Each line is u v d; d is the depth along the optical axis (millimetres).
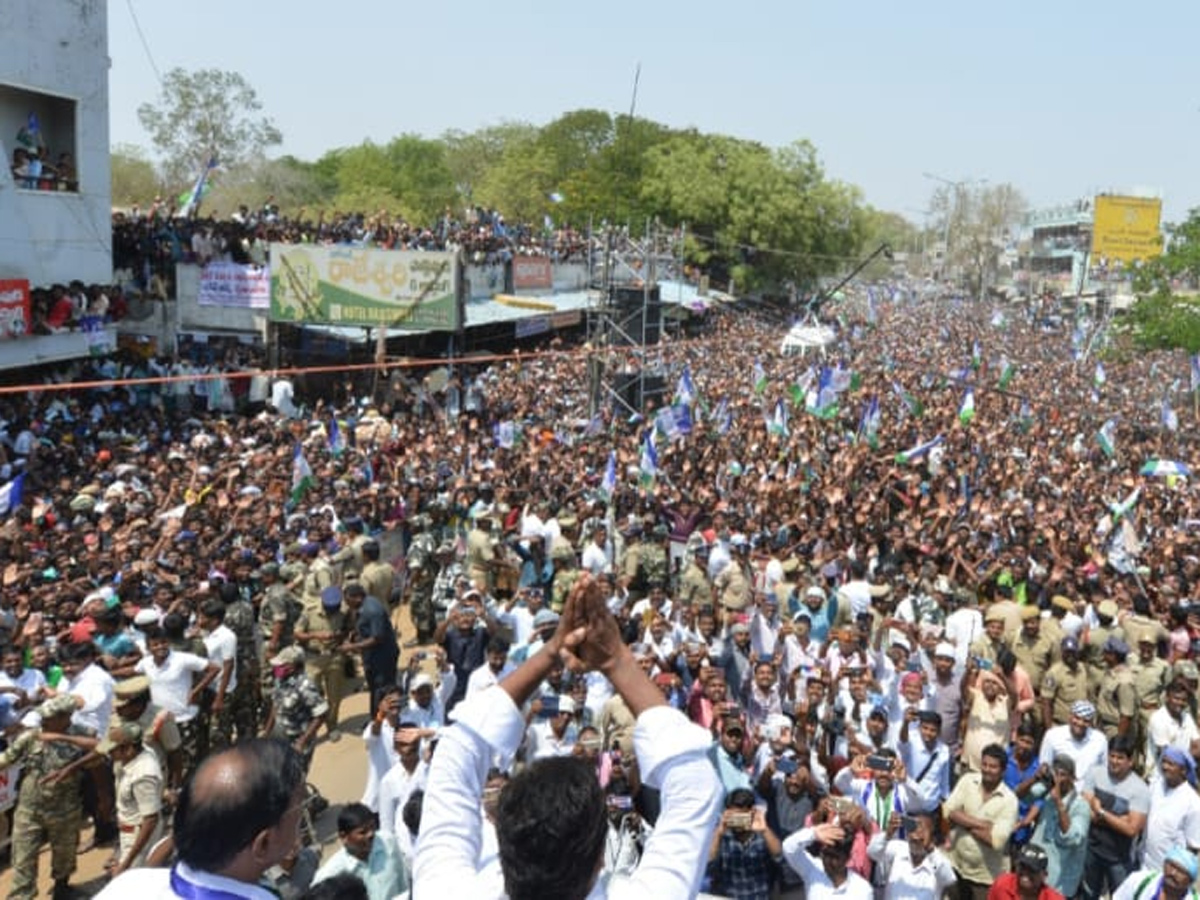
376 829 6973
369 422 24812
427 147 89875
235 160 64500
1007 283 130625
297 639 12312
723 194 69938
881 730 9227
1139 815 8773
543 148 74812
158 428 23531
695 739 1937
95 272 25516
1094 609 13336
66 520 16656
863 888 7188
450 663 11781
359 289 28484
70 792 8578
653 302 33000
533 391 32188
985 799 8508
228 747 2393
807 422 29609
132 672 10148
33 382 24141
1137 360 52875
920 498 20969
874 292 95250
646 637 11914
